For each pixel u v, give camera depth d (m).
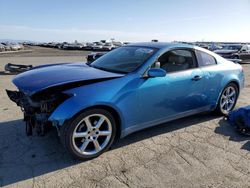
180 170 3.10
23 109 3.57
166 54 3.88
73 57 24.31
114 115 3.36
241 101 6.29
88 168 3.09
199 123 4.65
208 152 3.57
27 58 21.19
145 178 2.91
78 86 3.12
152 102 3.62
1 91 6.77
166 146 3.71
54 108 3.06
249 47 18.30
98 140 3.37
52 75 3.44
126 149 3.58
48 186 2.73
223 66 4.79
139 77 3.47
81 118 3.03
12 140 3.73
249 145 3.83
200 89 4.30
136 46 4.30
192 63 4.24
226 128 4.45
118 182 2.83
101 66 3.99
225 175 3.02
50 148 3.53
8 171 2.97
